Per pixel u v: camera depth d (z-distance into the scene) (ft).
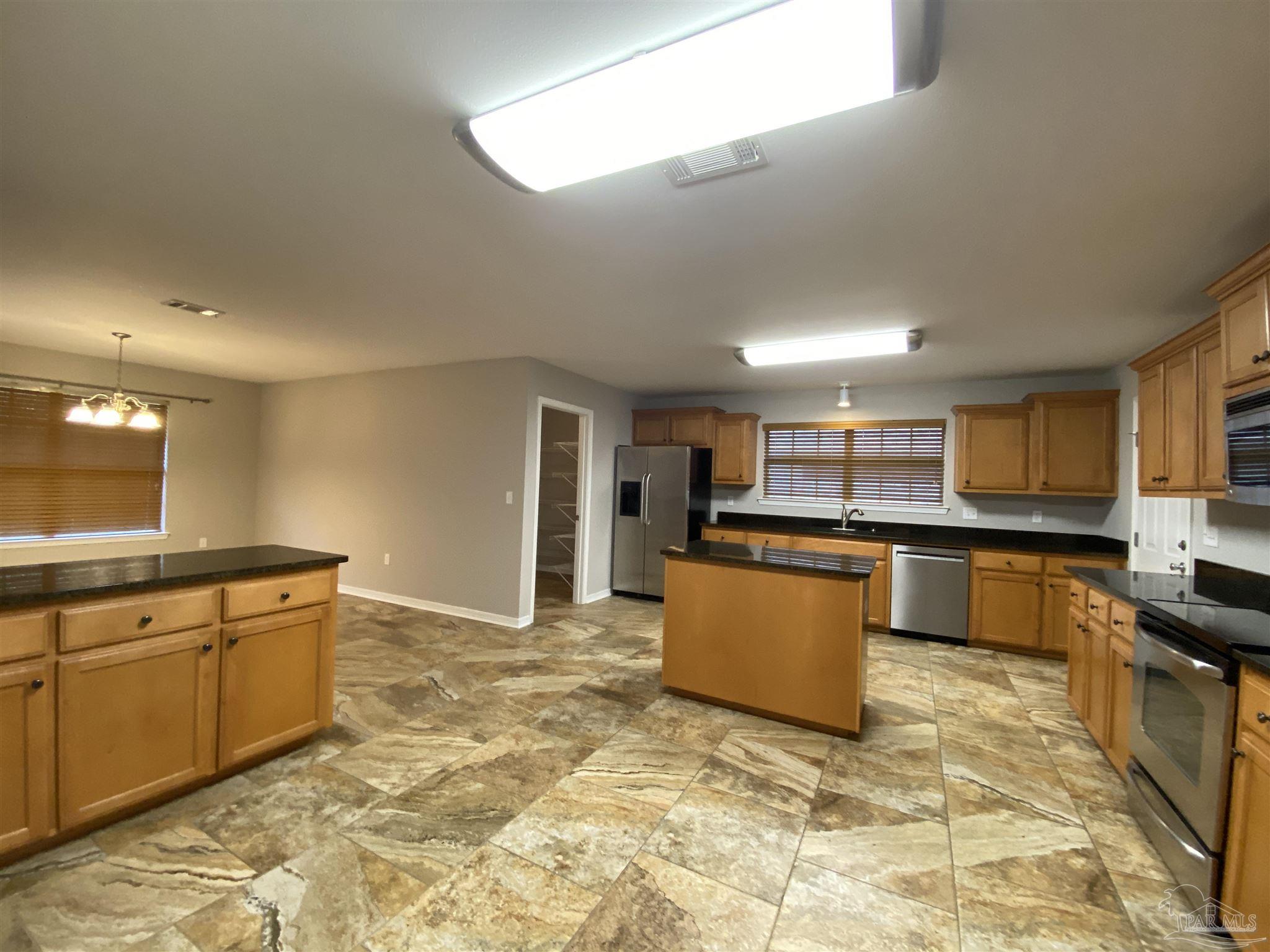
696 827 6.72
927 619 15.30
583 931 5.10
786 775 8.00
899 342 11.91
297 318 11.85
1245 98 4.50
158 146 5.67
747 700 9.97
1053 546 14.61
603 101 4.64
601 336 12.72
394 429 17.71
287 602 7.96
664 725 9.47
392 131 5.35
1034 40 3.98
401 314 11.36
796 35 3.84
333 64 4.47
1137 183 5.83
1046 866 6.17
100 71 4.59
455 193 6.47
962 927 5.29
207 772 7.07
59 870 5.66
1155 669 6.68
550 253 8.08
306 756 8.16
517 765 8.05
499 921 5.18
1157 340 11.64
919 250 7.64
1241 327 6.74
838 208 6.55
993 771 8.24
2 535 15.60
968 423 15.81
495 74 4.55
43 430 16.24
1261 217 6.48
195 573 6.95
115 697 6.25
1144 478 10.20
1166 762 6.30
